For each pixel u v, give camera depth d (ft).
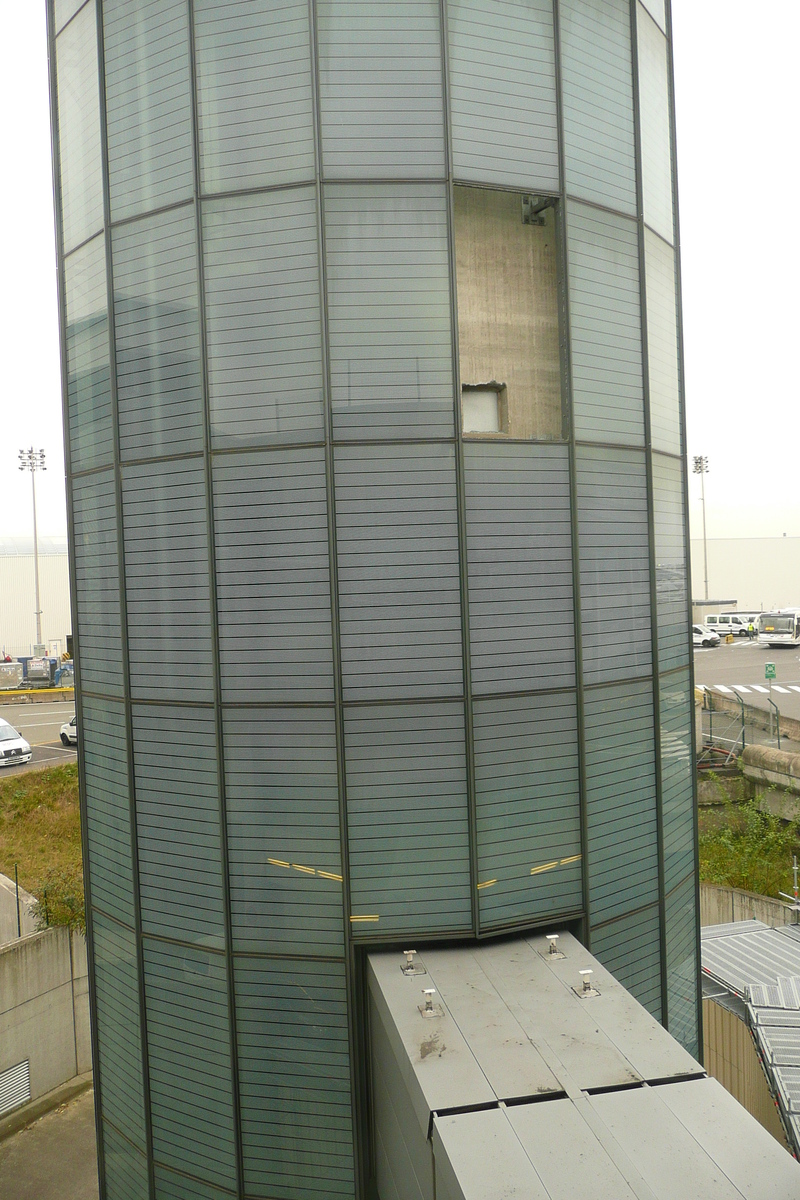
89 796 27.27
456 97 21.85
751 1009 29.53
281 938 22.38
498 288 23.57
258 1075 22.75
